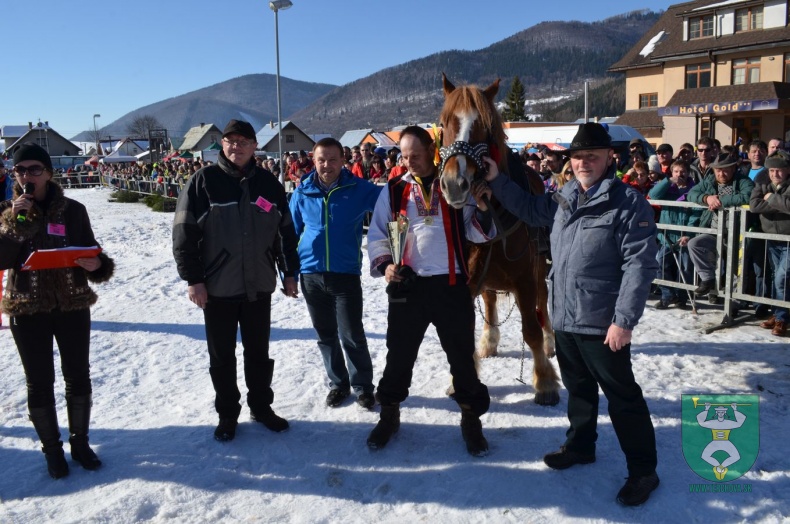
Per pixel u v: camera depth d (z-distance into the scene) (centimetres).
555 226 319
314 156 409
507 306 689
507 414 409
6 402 445
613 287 298
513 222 381
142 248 1264
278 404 434
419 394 446
